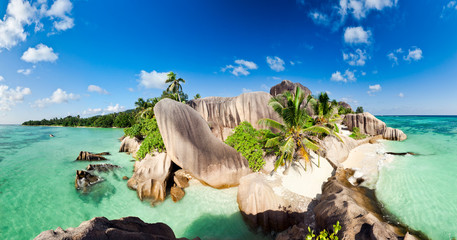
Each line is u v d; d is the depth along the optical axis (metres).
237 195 10.80
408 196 10.54
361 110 70.25
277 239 8.11
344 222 6.64
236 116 19.09
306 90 24.06
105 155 22.00
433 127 41.97
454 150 19.14
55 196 12.34
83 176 14.02
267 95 18.97
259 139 15.91
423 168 14.23
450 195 10.29
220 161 12.60
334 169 13.98
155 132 16.09
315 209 8.79
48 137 41.56
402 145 21.94
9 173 16.42
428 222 8.43
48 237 4.05
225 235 8.96
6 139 38.41
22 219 10.06
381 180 12.62
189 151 12.06
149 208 11.02
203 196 11.80
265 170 13.43
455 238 7.44
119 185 13.66
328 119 18.12
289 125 13.42
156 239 5.01
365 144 21.56
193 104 20.86
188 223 9.79
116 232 4.58
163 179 12.70
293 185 11.91
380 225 5.80
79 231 4.39
